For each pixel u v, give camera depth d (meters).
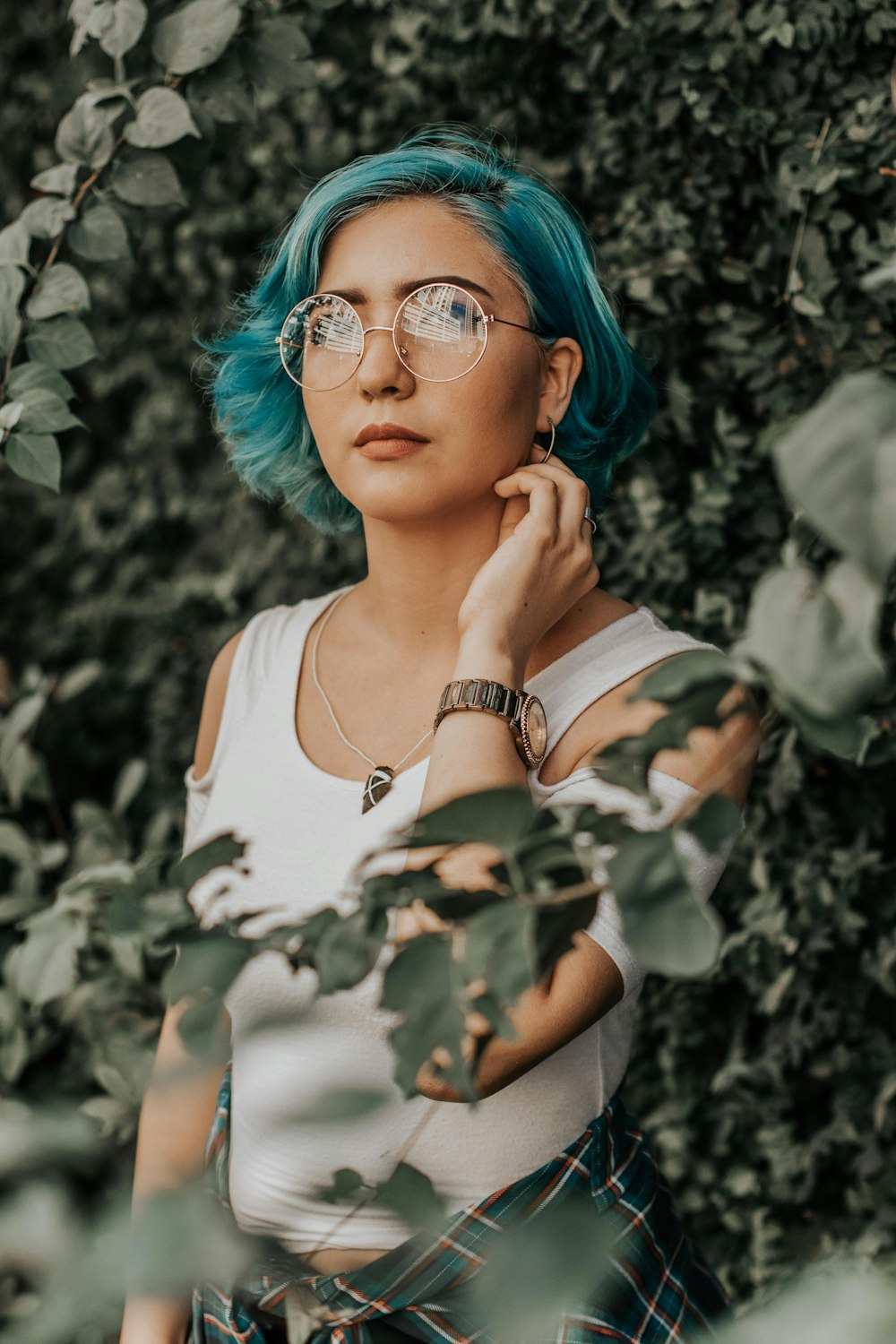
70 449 3.07
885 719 1.62
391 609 1.26
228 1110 1.26
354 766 1.23
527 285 1.20
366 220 1.19
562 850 0.53
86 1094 2.23
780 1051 1.88
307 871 1.18
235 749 1.32
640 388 1.40
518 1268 0.44
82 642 3.06
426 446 1.15
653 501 1.92
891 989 1.79
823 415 0.40
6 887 2.57
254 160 2.51
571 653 1.17
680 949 0.48
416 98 2.20
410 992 0.52
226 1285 0.47
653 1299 1.11
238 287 2.67
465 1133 1.08
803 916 1.82
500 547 1.13
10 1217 0.44
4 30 2.92
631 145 1.90
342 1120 0.49
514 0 1.97
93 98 1.50
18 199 2.96
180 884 0.68
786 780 1.77
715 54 1.73
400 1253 1.06
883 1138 1.85
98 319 2.94
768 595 0.43
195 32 1.50
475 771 0.97
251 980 1.12
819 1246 1.88
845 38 1.68
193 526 2.88
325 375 1.18
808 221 1.72
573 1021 0.98
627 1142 1.20
